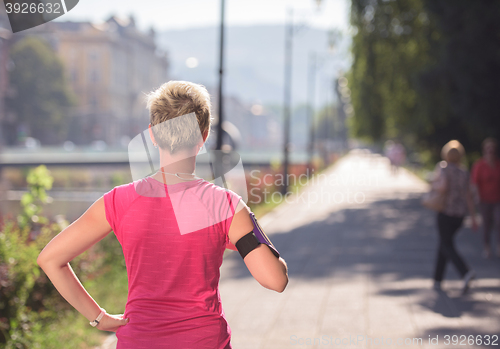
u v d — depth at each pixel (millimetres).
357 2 27656
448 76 22250
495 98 21516
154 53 180625
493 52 20641
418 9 26344
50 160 59219
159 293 2381
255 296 9305
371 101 31625
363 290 9547
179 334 2357
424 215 22016
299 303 8766
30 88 116688
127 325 2412
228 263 12383
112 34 143500
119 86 149625
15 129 111375
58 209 20469
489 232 12633
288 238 16141
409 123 32188
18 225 9953
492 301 8547
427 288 9555
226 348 2461
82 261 8680
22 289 6941
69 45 139625
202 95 2549
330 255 13289
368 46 28406
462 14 20906
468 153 30391
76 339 6875
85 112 135375
